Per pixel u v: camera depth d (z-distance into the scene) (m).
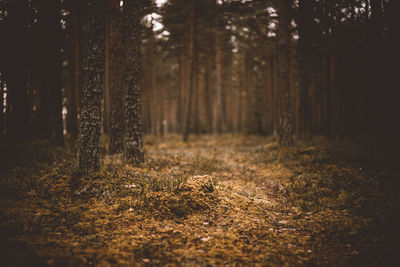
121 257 3.19
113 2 9.61
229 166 10.55
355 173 7.31
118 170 6.88
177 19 19.55
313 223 4.64
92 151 6.09
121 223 4.22
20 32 10.18
